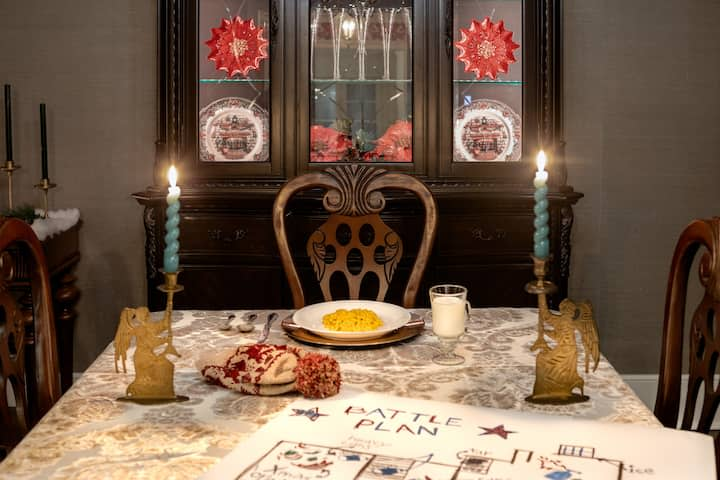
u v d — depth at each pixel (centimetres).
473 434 110
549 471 98
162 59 279
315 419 115
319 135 286
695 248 150
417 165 286
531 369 143
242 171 285
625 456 103
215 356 136
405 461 101
